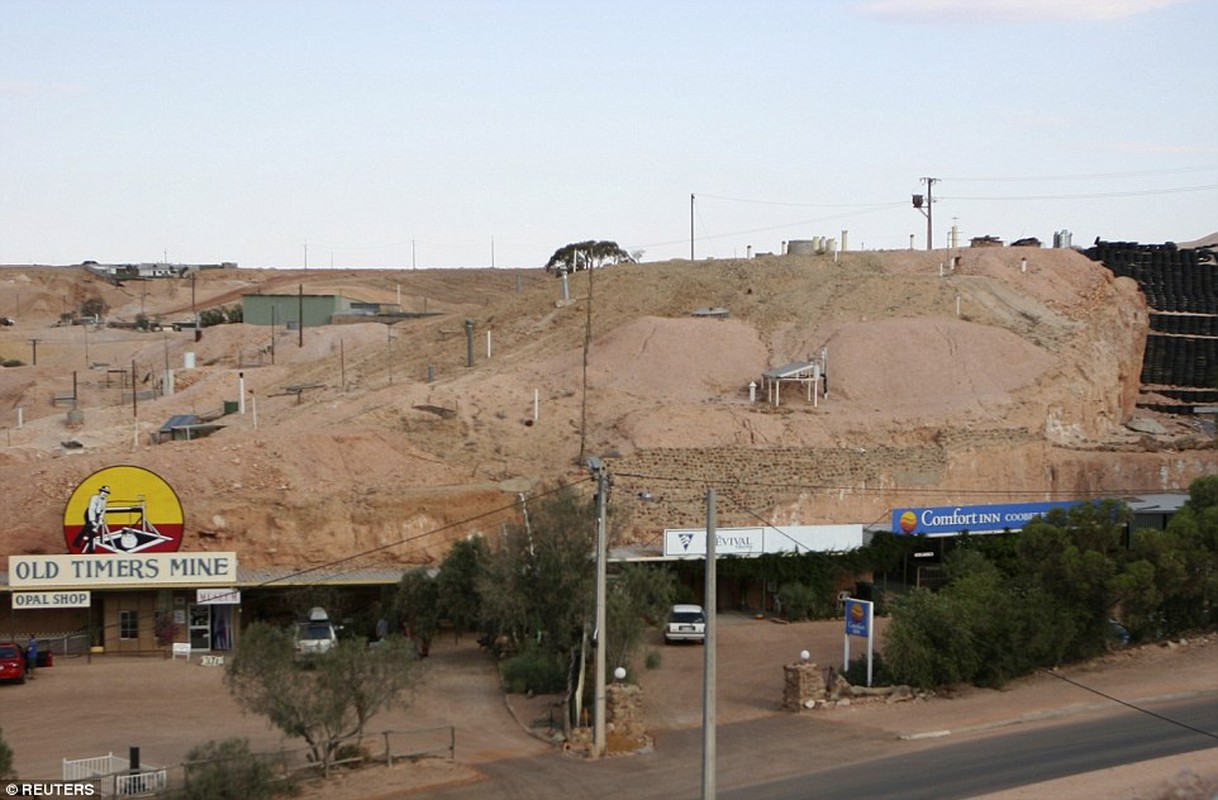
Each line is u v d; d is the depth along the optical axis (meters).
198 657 46.50
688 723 36.41
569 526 43.16
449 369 78.50
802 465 60.38
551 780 29.91
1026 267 87.44
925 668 39.28
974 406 68.88
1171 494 66.25
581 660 36.62
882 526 57.03
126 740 34.59
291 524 52.47
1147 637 44.91
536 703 38.84
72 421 79.69
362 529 53.31
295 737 33.72
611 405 66.81
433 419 62.91
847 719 36.34
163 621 47.47
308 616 47.44
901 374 71.12
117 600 47.41
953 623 39.34
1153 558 44.31
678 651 47.47
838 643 48.09
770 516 57.97
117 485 46.53
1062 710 36.50
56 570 45.62
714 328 76.31
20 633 47.47
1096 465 67.06
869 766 30.67
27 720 37.09
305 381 83.81
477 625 48.88
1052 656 41.56
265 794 27.59
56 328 151.25
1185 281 89.69
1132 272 89.44
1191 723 34.38
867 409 67.75
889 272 87.25
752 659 45.56
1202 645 44.59
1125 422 78.38
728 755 32.41
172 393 90.25
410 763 31.19
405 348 87.50
